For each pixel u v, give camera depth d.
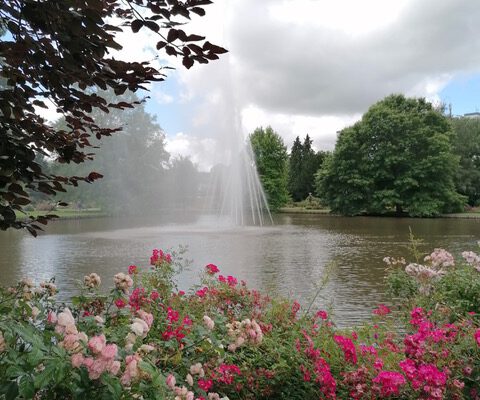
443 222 28.06
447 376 2.15
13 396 1.29
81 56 1.81
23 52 1.78
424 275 4.03
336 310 6.36
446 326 2.71
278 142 46.03
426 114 38.56
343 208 38.66
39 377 1.28
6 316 1.85
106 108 2.23
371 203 37.25
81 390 1.32
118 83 2.04
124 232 18.98
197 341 2.25
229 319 3.03
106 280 8.41
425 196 35.31
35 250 13.22
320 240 16.25
